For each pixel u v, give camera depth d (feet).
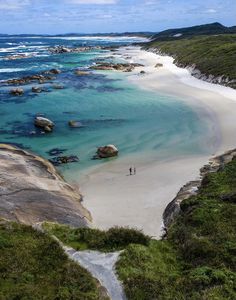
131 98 212.02
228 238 59.47
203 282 48.62
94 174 114.83
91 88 240.94
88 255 55.77
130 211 90.94
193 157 125.59
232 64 265.13
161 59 419.74
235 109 180.86
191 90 228.43
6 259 52.03
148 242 60.08
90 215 89.10
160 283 49.26
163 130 155.33
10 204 81.10
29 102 203.51
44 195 88.63
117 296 47.42
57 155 131.03
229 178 89.56
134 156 128.57
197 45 407.03
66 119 173.27
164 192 100.12
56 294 46.44
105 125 164.14
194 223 67.92
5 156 107.04
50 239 58.34
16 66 364.99
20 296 44.86
